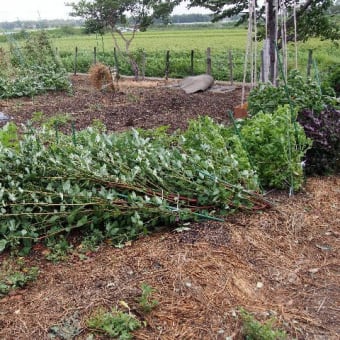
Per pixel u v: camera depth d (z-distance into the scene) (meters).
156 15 16.23
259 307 3.04
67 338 2.77
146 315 2.93
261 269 3.46
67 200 3.92
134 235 3.87
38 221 3.87
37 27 21.52
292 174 4.68
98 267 3.48
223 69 16.27
